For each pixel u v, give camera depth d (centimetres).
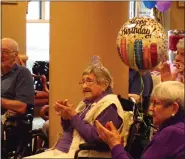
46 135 340
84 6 329
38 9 449
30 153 314
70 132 277
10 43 327
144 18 281
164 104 204
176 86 206
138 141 253
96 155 253
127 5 348
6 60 324
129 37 275
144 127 256
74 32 330
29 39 441
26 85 331
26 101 329
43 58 432
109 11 336
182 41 269
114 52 342
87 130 252
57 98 337
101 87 268
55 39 334
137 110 264
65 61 333
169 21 384
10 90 328
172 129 198
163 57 281
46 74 402
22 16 433
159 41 272
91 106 267
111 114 254
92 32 332
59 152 273
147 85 295
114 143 213
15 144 312
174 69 272
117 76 345
